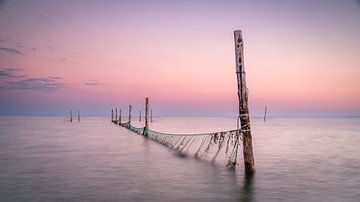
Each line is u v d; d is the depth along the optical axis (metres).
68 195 14.30
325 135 60.75
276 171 20.88
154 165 22.56
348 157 28.30
